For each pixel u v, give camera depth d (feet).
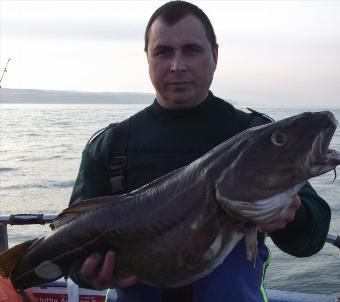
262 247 8.63
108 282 8.54
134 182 9.04
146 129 9.19
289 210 7.68
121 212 8.54
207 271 7.96
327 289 24.63
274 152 7.63
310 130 7.58
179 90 8.84
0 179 67.82
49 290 14.47
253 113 9.30
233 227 7.84
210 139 8.90
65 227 8.95
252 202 7.62
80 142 124.47
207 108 9.04
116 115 317.83
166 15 8.86
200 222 7.89
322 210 8.39
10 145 116.98
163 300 8.46
